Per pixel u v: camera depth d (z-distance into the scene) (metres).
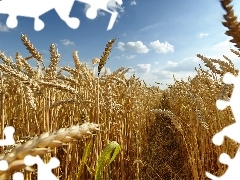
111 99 3.72
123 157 4.23
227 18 0.60
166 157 5.77
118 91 6.06
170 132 7.53
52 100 3.09
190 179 4.43
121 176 4.25
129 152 4.71
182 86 6.62
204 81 4.63
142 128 5.64
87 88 4.35
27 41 3.12
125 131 4.62
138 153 4.56
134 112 5.34
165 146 6.73
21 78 2.71
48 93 3.08
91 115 3.88
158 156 5.72
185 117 5.59
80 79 4.46
